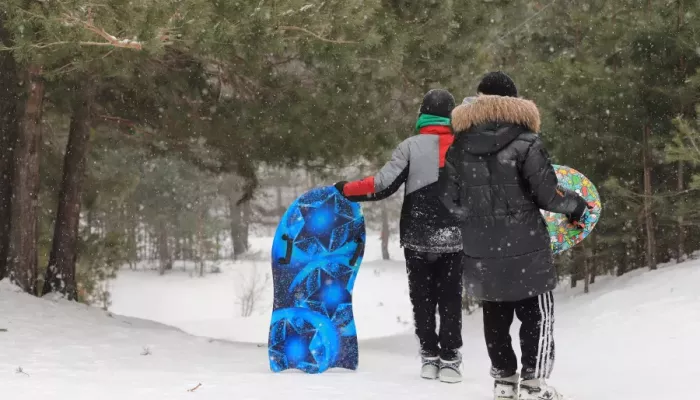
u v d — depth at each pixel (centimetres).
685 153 762
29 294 897
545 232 337
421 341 464
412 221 456
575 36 1261
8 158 936
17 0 580
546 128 1012
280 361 482
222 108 1059
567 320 766
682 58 917
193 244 4528
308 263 491
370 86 977
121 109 1116
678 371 443
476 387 420
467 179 339
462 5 920
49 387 376
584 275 1112
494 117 338
